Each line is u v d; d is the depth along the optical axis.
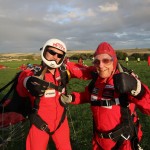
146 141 2.24
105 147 1.35
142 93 1.15
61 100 1.56
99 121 1.34
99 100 1.33
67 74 1.60
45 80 1.54
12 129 2.35
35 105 1.54
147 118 2.96
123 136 1.29
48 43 1.51
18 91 1.59
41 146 1.54
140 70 11.13
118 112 1.29
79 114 3.31
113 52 1.29
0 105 1.92
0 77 10.51
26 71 1.59
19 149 2.21
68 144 1.63
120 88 1.09
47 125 1.54
